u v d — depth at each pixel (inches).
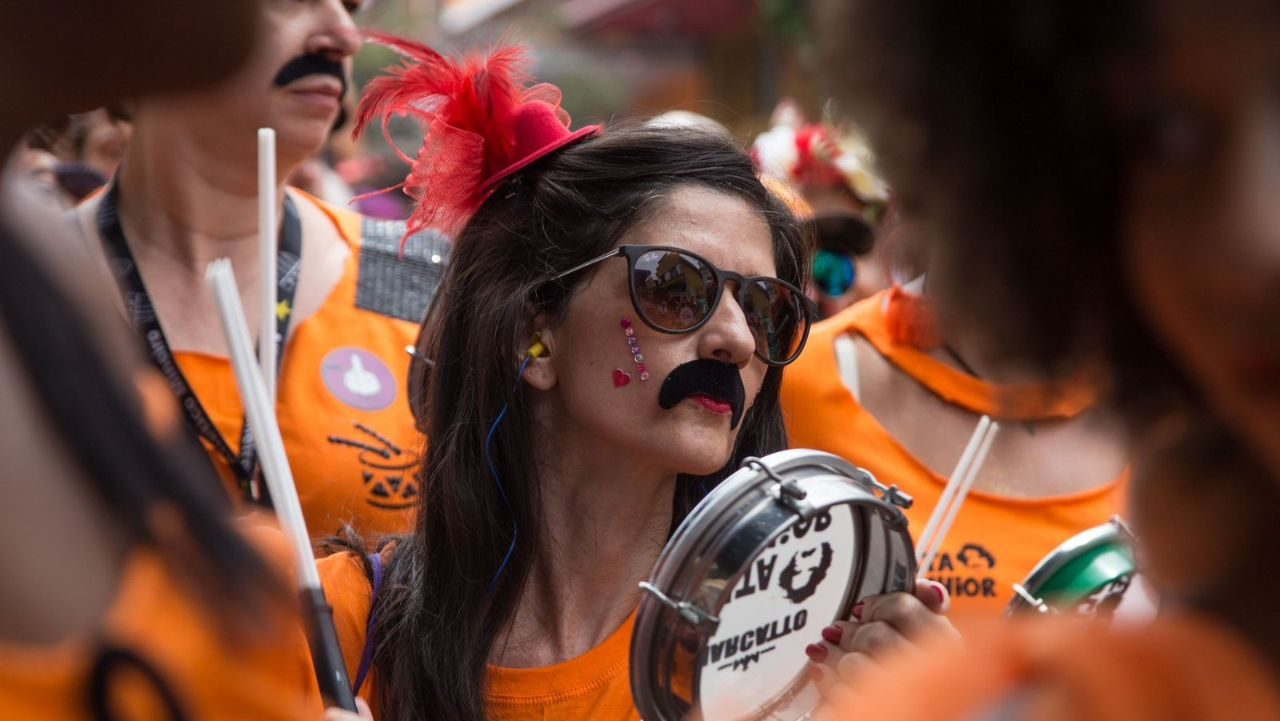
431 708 112.5
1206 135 33.9
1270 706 35.4
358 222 179.9
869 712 38.8
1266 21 32.5
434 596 115.5
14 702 47.3
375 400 166.1
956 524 158.7
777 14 479.2
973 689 38.1
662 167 117.0
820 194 208.5
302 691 76.1
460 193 123.0
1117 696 36.0
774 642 95.7
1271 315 33.2
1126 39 34.4
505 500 116.5
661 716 93.4
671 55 778.8
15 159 49.9
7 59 44.1
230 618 52.7
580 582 116.7
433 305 135.1
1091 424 42.2
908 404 163.5
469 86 121.7
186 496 52.4
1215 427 37.5
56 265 50.9
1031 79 36.7
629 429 111.9
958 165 37.9
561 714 112.6
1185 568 38.5
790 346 117.8
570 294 115.0
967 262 39.2
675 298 111.4
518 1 817.5
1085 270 37.9
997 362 40.9
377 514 160.4
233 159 158.7
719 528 91.7
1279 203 32.5
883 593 100.7
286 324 167.0
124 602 49.9
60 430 48.7
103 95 45.8
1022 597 112.0
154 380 56.2
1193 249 34.2
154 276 161.9
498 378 116.7
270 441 95.3
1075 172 36.8
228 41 44.9
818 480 94.7
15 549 47.5
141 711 49.5
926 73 37.4
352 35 162.4
